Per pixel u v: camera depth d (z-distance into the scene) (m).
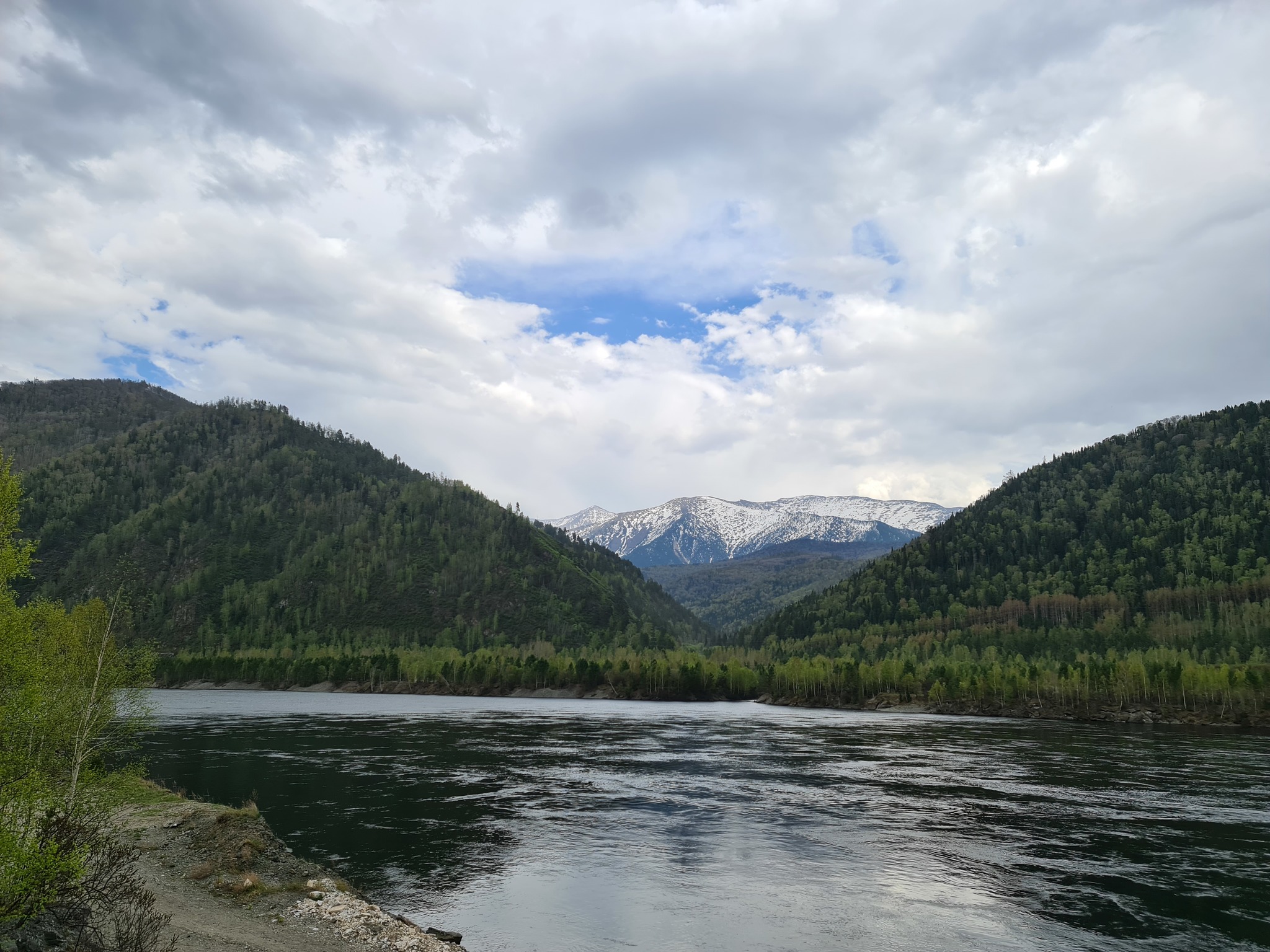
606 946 32.25
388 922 31.02
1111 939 34.03
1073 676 188.38
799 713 193.38
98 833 24.86
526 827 53.97
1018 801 65.94
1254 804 65.25
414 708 181.00
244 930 27.47
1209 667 178.75
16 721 22.83
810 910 37.31
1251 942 33.75
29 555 24.14
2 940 18.39
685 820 57.31
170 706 166.38
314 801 60.44
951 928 35.09
